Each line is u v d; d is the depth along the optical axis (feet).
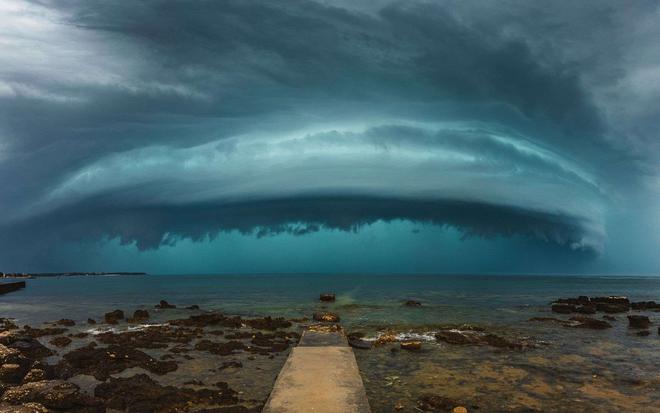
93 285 244.01
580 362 51.03
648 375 45.24
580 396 38.19
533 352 56.70
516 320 88.69
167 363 48.62
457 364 50.08
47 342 63.10
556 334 71.31
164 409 34.24
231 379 43.75
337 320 86.17
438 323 83.61
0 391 34.40
